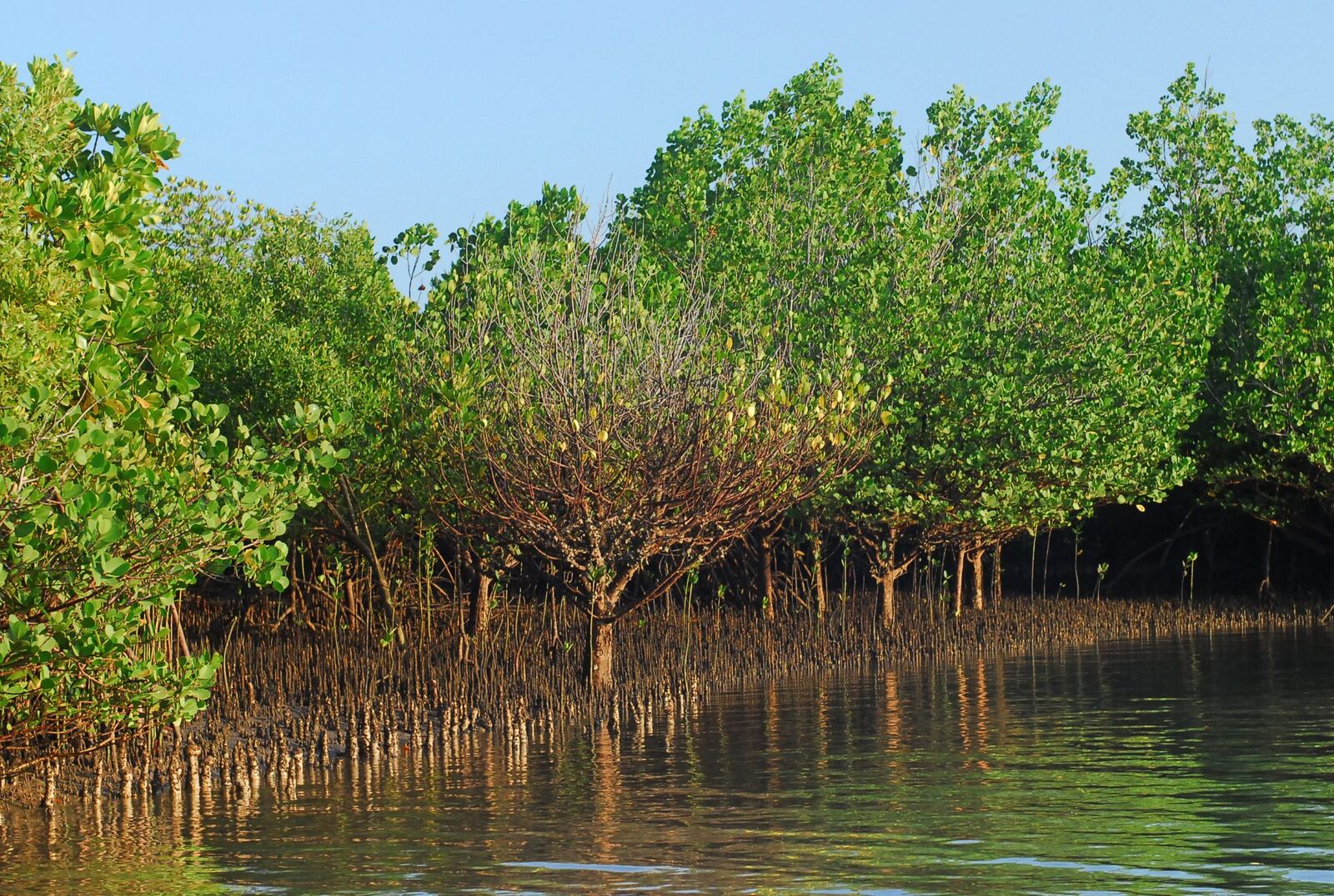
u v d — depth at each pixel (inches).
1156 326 1016.2
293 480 414.0
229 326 811.4
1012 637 986.7
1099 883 331.3
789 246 1050.1
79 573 370.3
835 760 510.6
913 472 951.0
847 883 335.9
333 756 548.4
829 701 684.7
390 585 913.5
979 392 927.7
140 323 399.9
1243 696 663.1
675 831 397.7
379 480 787.4
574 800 448.5
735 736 577.3
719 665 792.9
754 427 677.3
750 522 710.5
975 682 753.6
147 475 392.2
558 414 663.8
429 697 656.4
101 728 471.8
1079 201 1246.9
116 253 407.2
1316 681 716.7
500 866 360.8
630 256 783.7
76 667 389.7
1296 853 354.6
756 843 379.2
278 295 884.6
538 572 765.9
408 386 723.4
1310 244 1206.9
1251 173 1320.1
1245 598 1298.0
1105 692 692.1
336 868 362.9
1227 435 1174.3
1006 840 376.2
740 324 840.9
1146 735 551.5
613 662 756.0
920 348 940.6
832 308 957.2
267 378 790.5
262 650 746.2
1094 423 948.0
